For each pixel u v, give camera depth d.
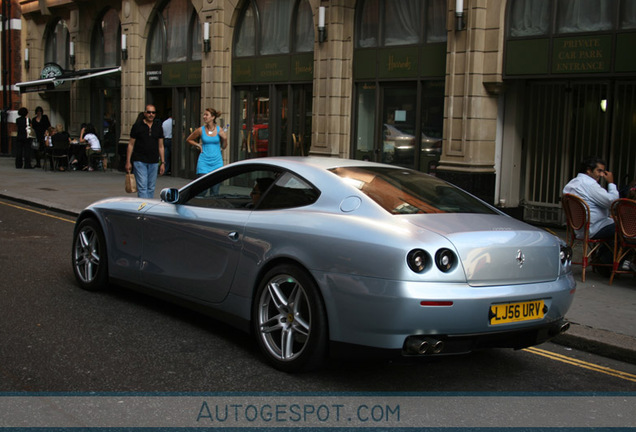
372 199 4.41
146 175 10.80
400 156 12.71
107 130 21.61
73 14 22.22
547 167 11.09
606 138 10.25
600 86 10.34
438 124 11.99
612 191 7.88
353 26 13.34
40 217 11.61
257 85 16.00
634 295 6.89
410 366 4.74
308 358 4.29
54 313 5.64
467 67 10.99
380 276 3.94
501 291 4.07
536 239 4.41
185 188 5.58
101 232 6.25
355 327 4.05
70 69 22.97
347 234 4.18
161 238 5.54
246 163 5.24
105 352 4.72
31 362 4.46
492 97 11.21
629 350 5.08
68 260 7.90
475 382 4.49
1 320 5.39
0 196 14.26
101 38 21.84
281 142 15.54
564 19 10.29
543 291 4.28
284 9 15.31
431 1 12.05
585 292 6.97
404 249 3.90
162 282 5.54
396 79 12.57
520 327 4.18
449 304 3.87
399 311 3.86
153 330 5.28
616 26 9.69
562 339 5.47
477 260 4.03
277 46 15.55
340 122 13.60
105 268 6.23
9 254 8.15
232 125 16.86
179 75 18.33
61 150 20.03
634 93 9.91
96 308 5.84
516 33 10.80
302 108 14.93
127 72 19.73
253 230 4.73
